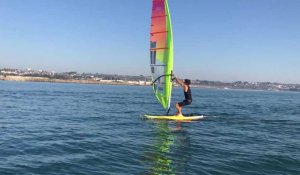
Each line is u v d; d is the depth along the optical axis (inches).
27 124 953.5
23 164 511.5
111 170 491.5
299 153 634.2
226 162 550.6
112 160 546.6
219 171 499.5
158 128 885.8
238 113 1424.7
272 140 779.4
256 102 2682.1
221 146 682.2
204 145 685.3
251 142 742.5
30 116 1161.4
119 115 1211.9
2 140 687.7
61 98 2295.8
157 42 1011.9
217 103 2212.1
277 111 1688.0
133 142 692.7
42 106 1593.3
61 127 903.1
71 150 615.5
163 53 1005.2
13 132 799.1
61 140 707.4
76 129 866.8
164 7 978.1
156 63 1026.1
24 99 2065.7
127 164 523.8
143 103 1937.7
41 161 532.4
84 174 471.5
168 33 986.7
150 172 482.9
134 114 1254.3
